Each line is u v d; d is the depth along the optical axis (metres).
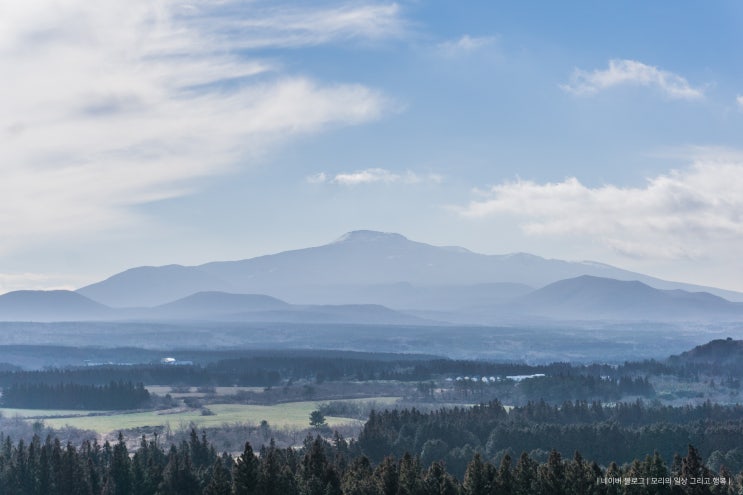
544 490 197.88
